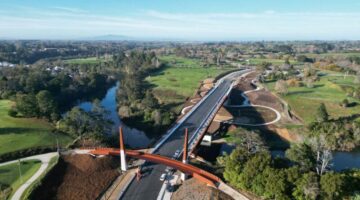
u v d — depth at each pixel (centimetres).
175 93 18612
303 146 8581
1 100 14988
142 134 12762
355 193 6175
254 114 14638
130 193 6994
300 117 14338
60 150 8900
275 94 18238
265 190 6412
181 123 11675
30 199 6425
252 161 6831
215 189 6969
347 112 14338
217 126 12925
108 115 15175
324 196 6066
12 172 7531
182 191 7031
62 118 11544
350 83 19962
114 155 8731
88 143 9788
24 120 11344
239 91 18950
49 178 7288
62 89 18200
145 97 16175
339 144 11400
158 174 7869
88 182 7469
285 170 6488
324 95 17375
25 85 17338
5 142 9038
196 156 9375
